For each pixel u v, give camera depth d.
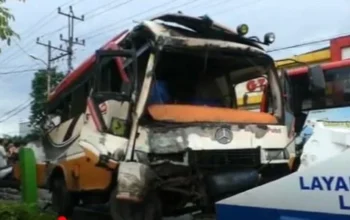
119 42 7.98
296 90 11.30
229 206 4.47
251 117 7.93
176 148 7.18
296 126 10.64
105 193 8.23
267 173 7.82
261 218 4.21
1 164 14.62
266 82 8.67
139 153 7.16
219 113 7.66
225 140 7.46
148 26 7.52
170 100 7.82
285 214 4.04
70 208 9.77
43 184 11.05
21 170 11.28
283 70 8.76
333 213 3.75
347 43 17.20
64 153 9.72
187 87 8.23
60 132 10.09
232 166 7.45
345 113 11.03
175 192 7.35
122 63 7.64
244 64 8.52
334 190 3.75
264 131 7.88
